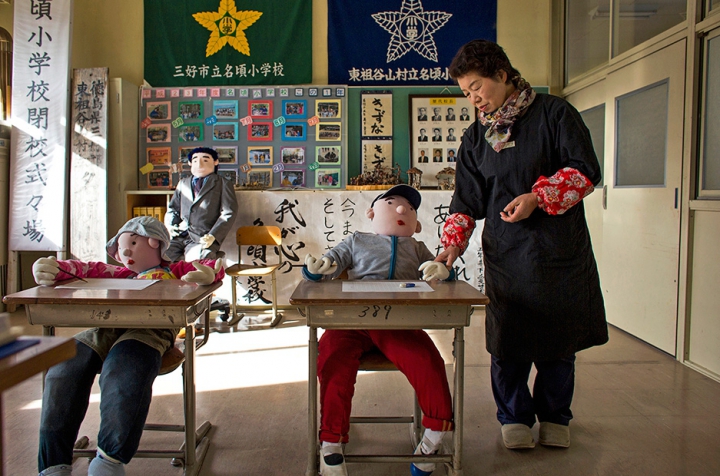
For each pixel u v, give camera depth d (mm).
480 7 4566
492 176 1823
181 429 1883
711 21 2617
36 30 4062
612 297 3629
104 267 1929
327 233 4031
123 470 1427
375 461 1612
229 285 4070
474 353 3041
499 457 1849
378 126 4562
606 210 3686
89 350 1587
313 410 1602
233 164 4516
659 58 3047
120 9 4578
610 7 3639
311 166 4512
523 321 1794
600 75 3768
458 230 1891
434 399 1597
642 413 2207
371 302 1469
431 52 4578
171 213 3873
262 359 2941
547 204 1596
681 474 1727
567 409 1938
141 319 1547
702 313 2723
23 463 1784
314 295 1523
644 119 3223
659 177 3072
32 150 4055
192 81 4570
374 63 4586
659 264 3064
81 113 4105
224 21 4551
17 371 768
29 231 4047
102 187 4098
